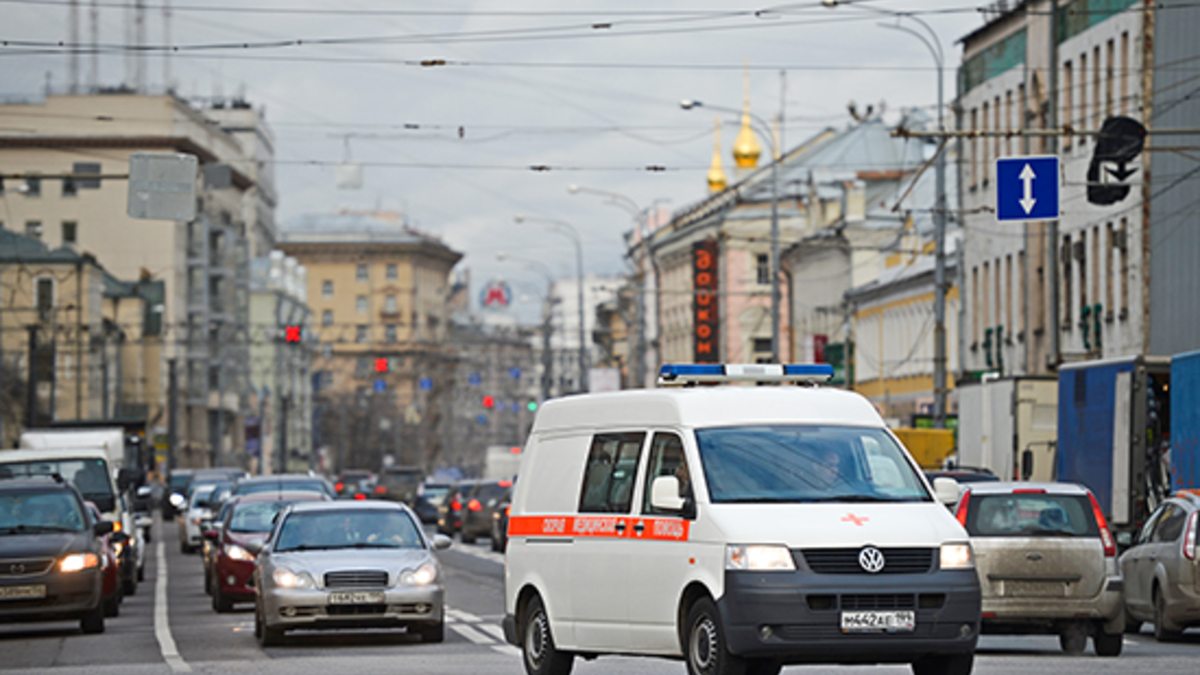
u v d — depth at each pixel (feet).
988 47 466.70
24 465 250.16
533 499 120.98
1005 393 267.80
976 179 481.87
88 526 189.78
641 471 108.47
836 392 108.88
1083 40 396.78
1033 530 150.00
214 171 313.94
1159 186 359.46
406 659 146.20
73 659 153.28
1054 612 148.25
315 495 248.52
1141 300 363.76
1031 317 431.43
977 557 149.18
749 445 104.01
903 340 575.79
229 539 225.15
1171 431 214.07
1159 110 359.25
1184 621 165.48
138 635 182.09
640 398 111.34
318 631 185.06
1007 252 456.86
